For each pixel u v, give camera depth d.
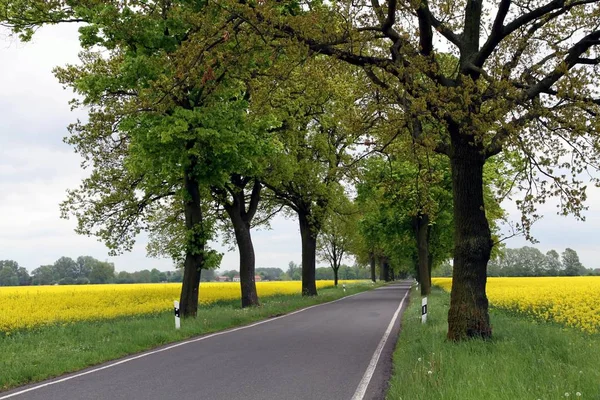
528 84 11.20
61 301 28.12
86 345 11.95
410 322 16.08
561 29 12.02
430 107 10.86
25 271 117.62
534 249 138.12
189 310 18.91
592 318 14.98
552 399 5.75
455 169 11.69
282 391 7.30
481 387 6.28
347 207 35.16
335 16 10.92
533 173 10.57
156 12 16.50
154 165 18.55
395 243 42.81
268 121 20.03
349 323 16.98
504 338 10.88
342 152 30.27
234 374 8.52
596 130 9.30
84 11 16.16
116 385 7.87
